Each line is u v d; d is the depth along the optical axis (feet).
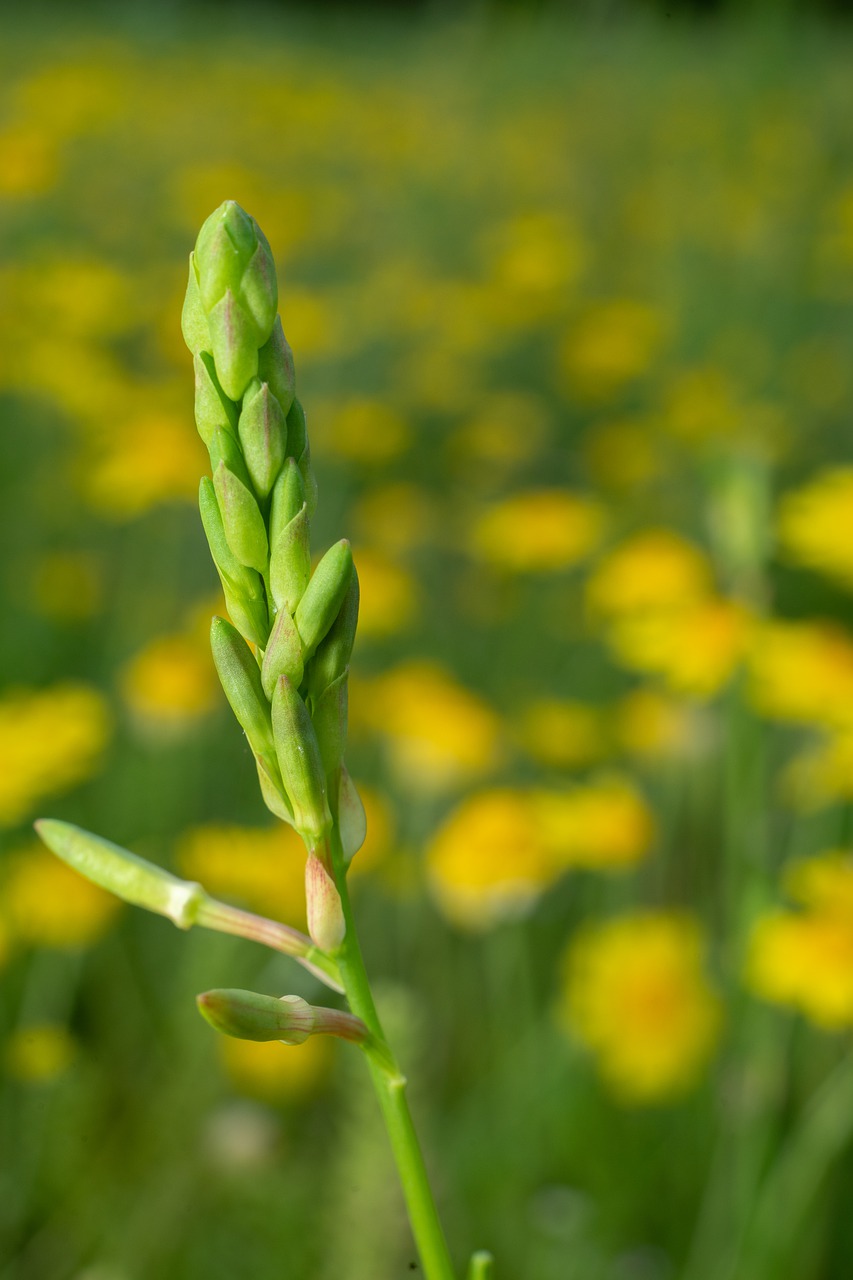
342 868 0.97
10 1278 1.65
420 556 2.75
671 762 1.95
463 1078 1.88
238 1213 1.63
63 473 2.75
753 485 1.78
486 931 1.95
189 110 4.37
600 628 2.42
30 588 2.55
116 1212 1.67
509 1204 1.70
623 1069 1.66
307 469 0.94
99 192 3.71
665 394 3.18
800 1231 1.63
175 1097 1.72
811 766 1.79
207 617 2.21
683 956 1.71
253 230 0.90
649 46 4.71
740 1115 1.62
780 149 4.10
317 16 7.12
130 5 5.77
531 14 4.69
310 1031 0.93
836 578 2.40
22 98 3.76
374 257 3.88
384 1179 1.50
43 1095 1.71
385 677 2.03
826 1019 1.57
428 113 4.74
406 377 3.35
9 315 2.84
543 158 4.41
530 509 2.32
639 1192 1.73
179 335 3.10
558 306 3.59
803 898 1.66
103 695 2.33
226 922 0.97
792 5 4.20
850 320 3.47
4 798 1.80
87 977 1.89
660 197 4.16
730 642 1.76
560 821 1.78
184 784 2.11
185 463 2.38
